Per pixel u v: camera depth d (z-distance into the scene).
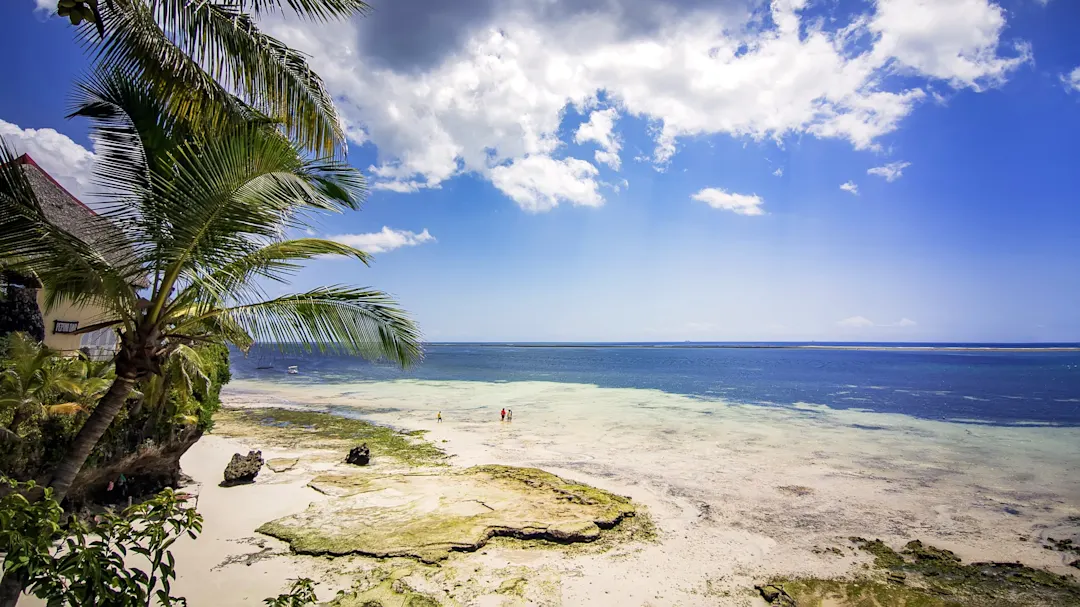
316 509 15.88
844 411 38.62
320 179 8.38
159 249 6.54
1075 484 20.06
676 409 39.16
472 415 35.88
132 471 15.09
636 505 17.17
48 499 4.88
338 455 23.59
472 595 11.41
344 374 71.56
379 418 34.22
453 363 109.19
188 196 6.43
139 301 6.54
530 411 37.84
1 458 10.70
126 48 7.04
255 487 17.92
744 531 15.23
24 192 6.02
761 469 21.84
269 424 31.48
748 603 11.48
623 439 27.83
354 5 8.16
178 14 7.05
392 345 8.46
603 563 13.06
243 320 7.33
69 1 4.90
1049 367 99.56
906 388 56.84
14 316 15.45
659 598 11.57
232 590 11.27
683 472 21.33
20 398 11.08
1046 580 12.55
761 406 41.12
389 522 14.91
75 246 6.31
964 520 16.30
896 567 13.16
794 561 13.40
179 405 16.05
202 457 22.09
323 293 8.11
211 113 7.80
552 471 21.33
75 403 12.59
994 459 23.84
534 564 12.90
